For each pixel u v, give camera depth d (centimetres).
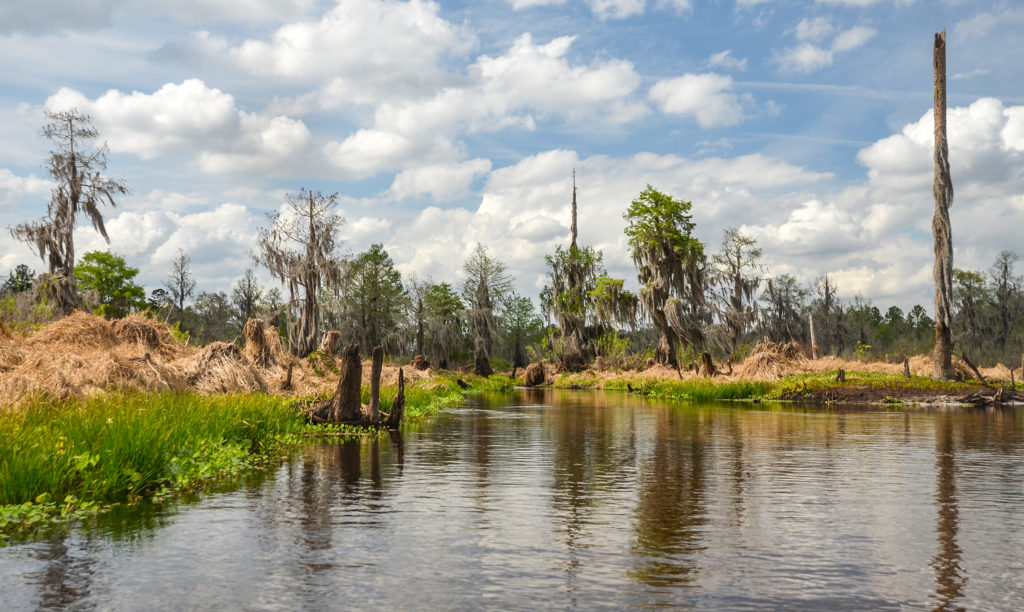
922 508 821
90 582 529
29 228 4356
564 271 7331
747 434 1744
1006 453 1350
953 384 3566
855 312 10369
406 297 7788
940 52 4028
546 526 723
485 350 7675
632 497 886
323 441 1543
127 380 1597
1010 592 519
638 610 473
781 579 547
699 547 641
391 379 3903
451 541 658
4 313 2636
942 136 3966
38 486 763
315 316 4781
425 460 1232
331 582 531
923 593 516
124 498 846
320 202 4828
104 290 7406
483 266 7788
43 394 1399
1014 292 7994
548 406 3098
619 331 7206
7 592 505
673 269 5916
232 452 1147
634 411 2716
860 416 2414
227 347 2034
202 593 504
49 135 4556
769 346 4656
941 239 3941
